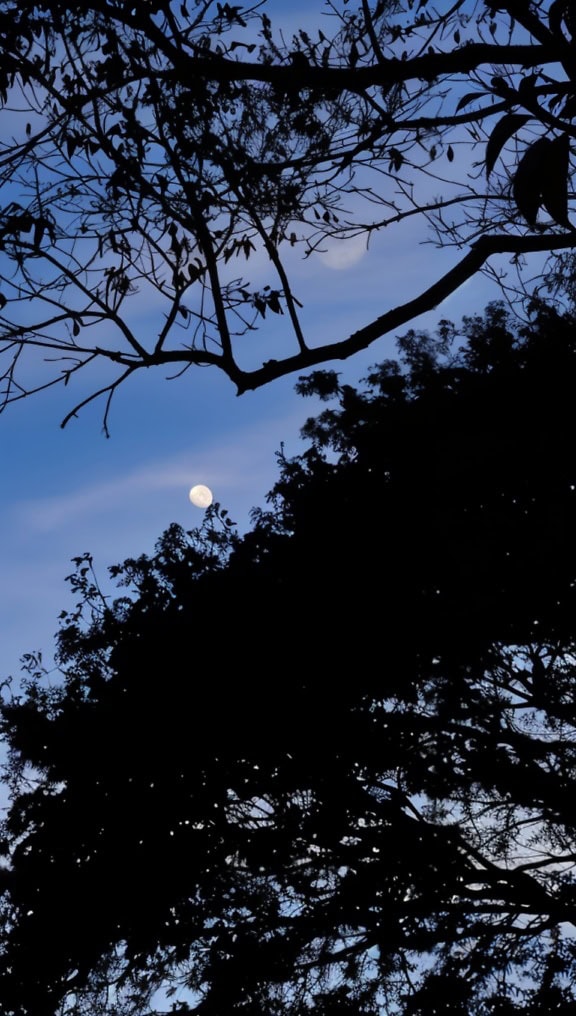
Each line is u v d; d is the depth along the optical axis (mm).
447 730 14094
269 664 14188
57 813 14562
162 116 4039
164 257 4094
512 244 3078
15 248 3916
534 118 2434
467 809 14781
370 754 13961
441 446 13648
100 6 3707
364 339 3197
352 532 14062
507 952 13414
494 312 13875
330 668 14086
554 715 13836
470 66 3156
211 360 3338
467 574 13320
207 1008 13719
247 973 13578
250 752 14297
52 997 14336
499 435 13312
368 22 3402
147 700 14547
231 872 14352
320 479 14992
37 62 4281
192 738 14367
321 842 14141
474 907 14070
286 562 14602
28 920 14328
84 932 14086
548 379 13344
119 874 14086
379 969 14133
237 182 4070
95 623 15914
